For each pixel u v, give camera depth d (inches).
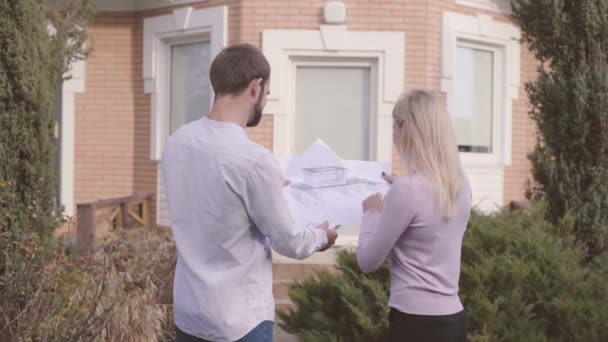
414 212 119.1
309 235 114.4
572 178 229.1
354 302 190.5
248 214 110.9
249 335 110.4
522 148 428.5
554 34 230.1
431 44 373.4
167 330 249.8
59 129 422.9
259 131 370.6
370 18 369.1
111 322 202.5
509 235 195.3
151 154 414.3
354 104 377.7
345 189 131.6
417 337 120.3
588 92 225.5
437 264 121.4
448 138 121.6
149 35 414.0
